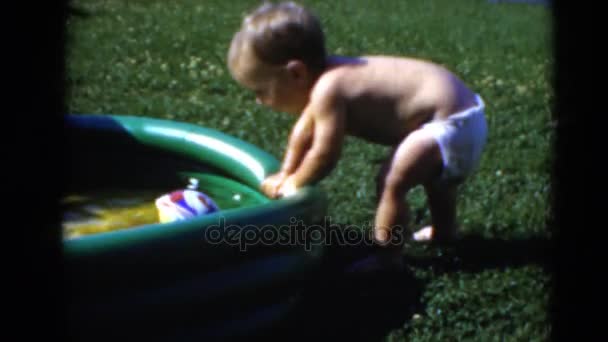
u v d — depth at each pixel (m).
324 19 11.73
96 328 2.37
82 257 2.29
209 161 3.75
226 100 6.36
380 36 10.62
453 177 3.35
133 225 3.42
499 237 3.87
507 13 14.76
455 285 3.35
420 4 15.10
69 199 3.70
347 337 2.92
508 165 5.01
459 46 10.31
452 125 3.25
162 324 2.49
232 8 11.97
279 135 5.42
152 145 3.89
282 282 2.82
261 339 2.84
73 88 6.28
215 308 2.61
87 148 3.97
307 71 3.24
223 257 2.57
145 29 9.52
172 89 6.69
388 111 3.27
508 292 3.31
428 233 3.84
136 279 2.39
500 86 7.65
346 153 5.10
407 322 3.05
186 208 3.23
